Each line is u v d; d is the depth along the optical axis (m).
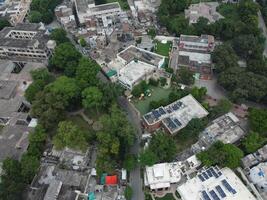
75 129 167.50
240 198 148.50
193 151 172.38
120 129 169.25
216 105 194.88
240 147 175.62
